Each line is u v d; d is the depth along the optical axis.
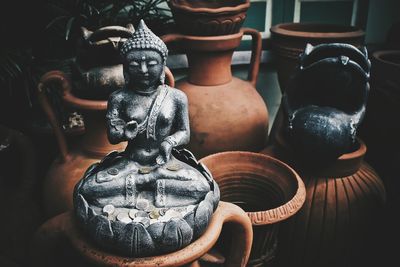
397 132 1.92
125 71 1.11
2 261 1.58
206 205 1.09
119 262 1.04
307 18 2.48
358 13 2.49
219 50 1.87
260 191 1.68
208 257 1.52
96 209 1.10
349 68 1.57
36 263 1.21
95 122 1.59
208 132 1.89
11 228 1.70
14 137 1.71
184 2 2.02
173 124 1.18
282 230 1.76
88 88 1.51
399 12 2.49
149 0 2.21
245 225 1.23
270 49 2.49
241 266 1.29
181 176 1.13
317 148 1.57
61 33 2.03
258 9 2.42
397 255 1.80
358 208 1.67
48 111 1.61
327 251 1.72
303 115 1.62
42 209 1.95
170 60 2.29
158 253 1.06
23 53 1.94
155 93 1.14
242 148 1.96
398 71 1.84
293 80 1.71
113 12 1.97
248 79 2.18
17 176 1.82
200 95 1.92
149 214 1.07
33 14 2.01
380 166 2.07
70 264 1.50
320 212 1.66
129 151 1.17
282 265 1.82
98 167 1.18
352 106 1.66
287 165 1.60
